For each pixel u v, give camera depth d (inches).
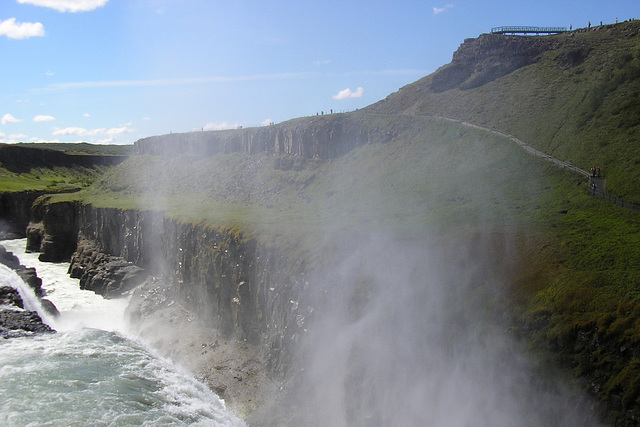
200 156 4534.9
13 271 2967.5
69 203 4124.0
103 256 3457.2
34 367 1477.6
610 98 2423.7
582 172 2025.1
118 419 1237.1
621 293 1182.3
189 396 1519.4
